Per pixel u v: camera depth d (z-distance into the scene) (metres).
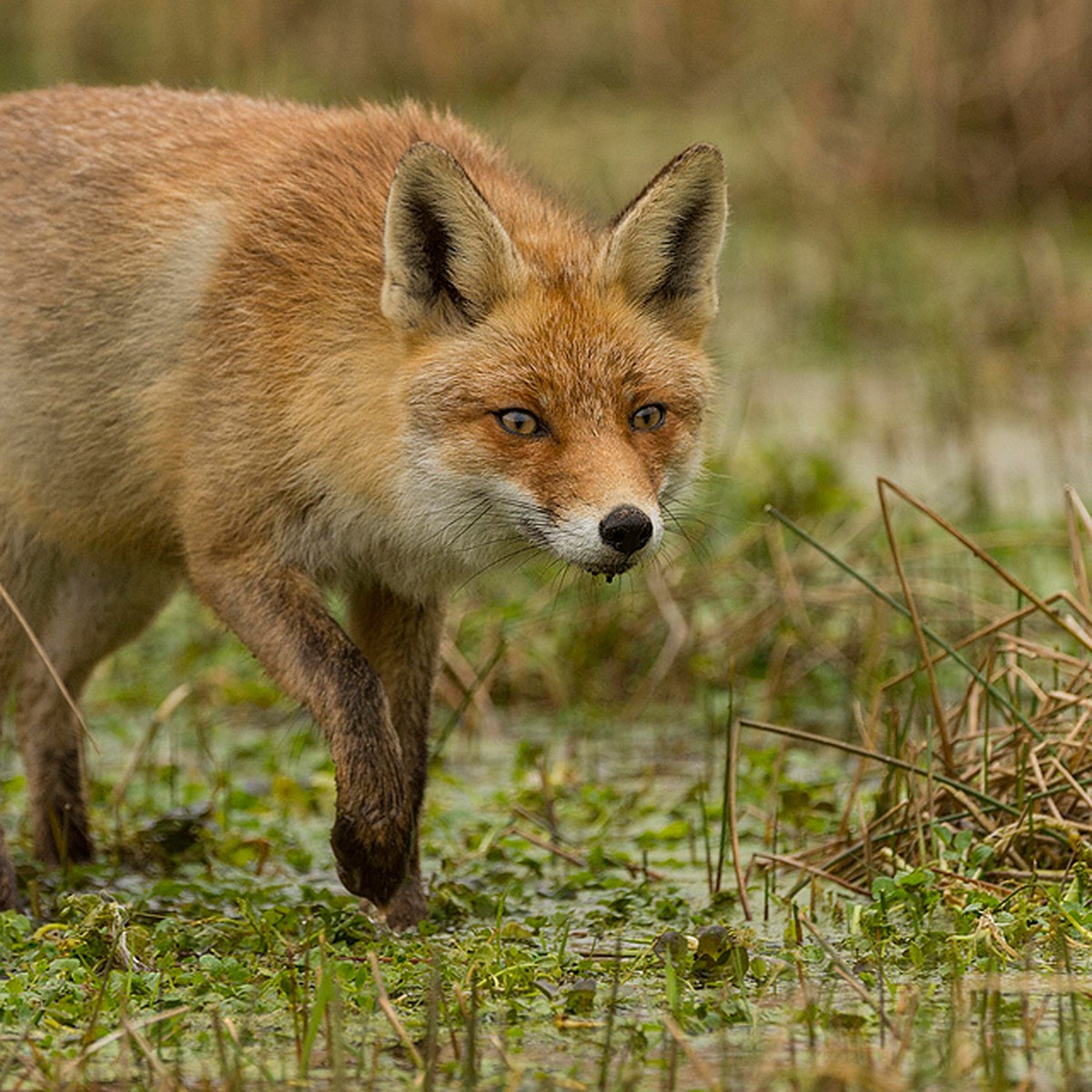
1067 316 23.08
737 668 15.16
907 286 25.33
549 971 9.08
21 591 11.06
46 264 10.79
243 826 12.09
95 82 31.20
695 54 31.58
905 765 10.39
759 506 17.16
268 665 10.01
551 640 15.57
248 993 8.75
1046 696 11.06
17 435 10.83
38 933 9.46
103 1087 7.77
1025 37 27.50
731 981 8.99
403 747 10.66
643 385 9.86
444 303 9.91
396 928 10.09
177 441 10.30
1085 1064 7.77
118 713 15.24
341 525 10.20
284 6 31.55
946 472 19.11
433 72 31.41
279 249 10.20
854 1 28.75
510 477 9.67
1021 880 9.96
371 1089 7.54
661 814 12.47
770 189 28.84
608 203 25.88
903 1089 7.27
